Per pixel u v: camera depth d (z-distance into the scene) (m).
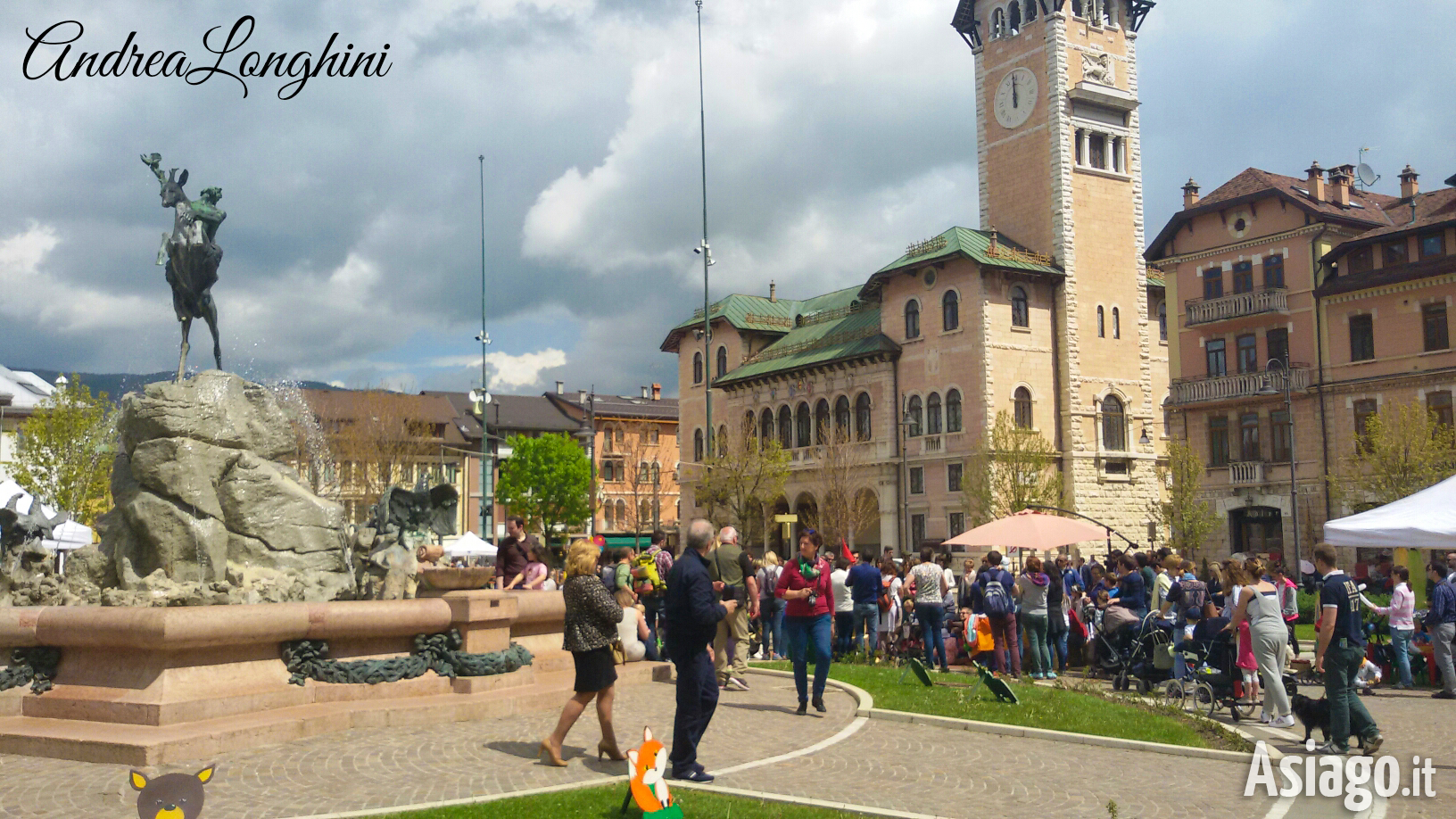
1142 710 14.88
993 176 64.06
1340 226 48.78
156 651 11.78
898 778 10.54
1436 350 43.75
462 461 82.12
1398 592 19.05
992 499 52.91
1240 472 50.09
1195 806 9.77
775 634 21.94
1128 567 20.86
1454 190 49.66
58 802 9.27
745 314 75.19
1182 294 53.66
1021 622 21.27
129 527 16.94
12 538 19.80
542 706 14.02
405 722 12.67
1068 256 59.78
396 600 13.83
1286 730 13.98
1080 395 59.28
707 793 9.51
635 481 85.38
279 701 12.41
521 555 17.72
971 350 57.69
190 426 17.05
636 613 16.89
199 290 18.31
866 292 65.00
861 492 63.16
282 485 17.66
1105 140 62.53
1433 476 39.34
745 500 62.81
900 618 23.59
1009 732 12.98
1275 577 20.62
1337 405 46.97
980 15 65.31
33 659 12.34
